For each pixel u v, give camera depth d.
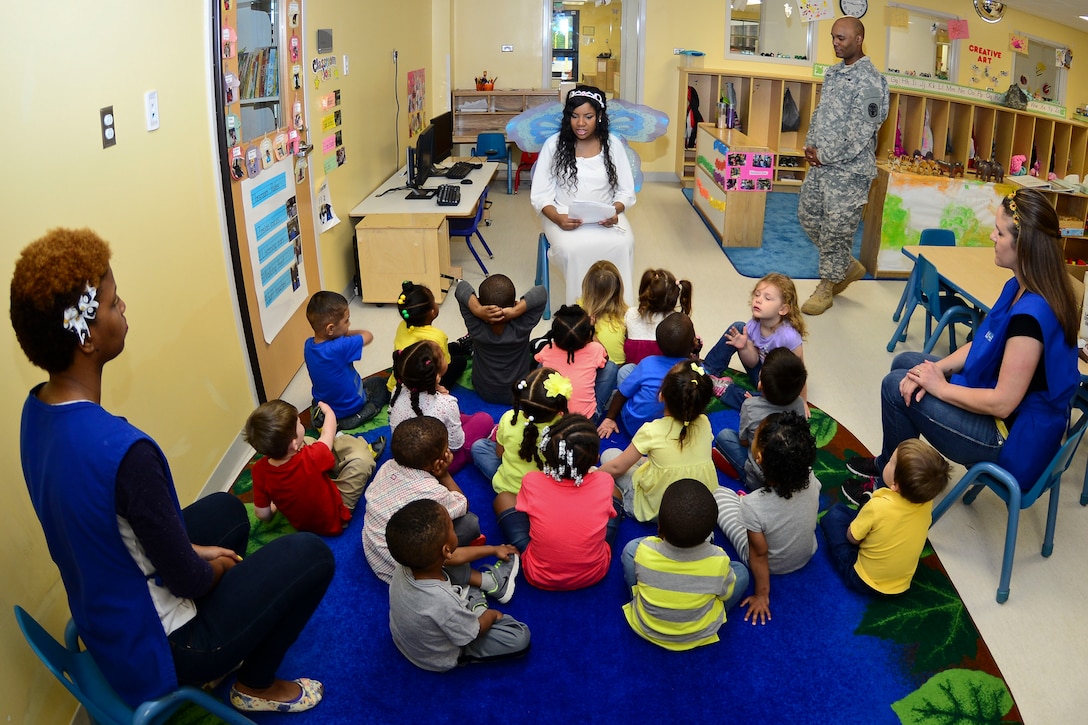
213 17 2.82
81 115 2.06
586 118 4.27
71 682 1.58
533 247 6.01
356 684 2.11
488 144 7.71
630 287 4.52
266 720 2.00
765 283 3.34
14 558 1.78
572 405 3.12
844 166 4.62
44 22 1.91
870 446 3.25
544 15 8.26
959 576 2.56
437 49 7.64
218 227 2.99
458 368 3.70
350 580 2.48
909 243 5.34
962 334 4.41
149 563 1.55
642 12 8.26
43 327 1.35
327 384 3.24
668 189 8.35
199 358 2.82
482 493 2.89
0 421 1.74
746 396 3.49
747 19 8.35
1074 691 2.13
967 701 2.08
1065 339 2.24
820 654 2.22
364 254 4.61
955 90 6.82
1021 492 2.40
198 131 2.81
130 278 2.33
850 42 4.65
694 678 2.13
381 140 5.68
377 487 2.45
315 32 4.07
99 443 1.40
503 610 2.36
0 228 1.74
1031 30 8.02
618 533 2.68
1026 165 6.32
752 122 8.51
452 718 2.01
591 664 2.18
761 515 2.31
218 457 2.99
